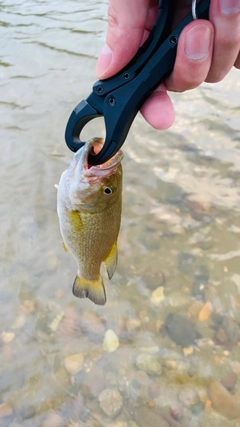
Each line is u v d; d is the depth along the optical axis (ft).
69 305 1.27
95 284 0.80
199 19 0.50
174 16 0.54
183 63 0.53
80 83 2.41
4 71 2.60
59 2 3.75
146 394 1.07
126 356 1.15
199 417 1.02
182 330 1.19
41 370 1.13
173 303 1.26
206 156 1.78
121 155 0.65
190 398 1.05
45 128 2.04
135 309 1.25
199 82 0.55
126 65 0.56
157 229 1.48
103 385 1.09
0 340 1.19
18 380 1.11
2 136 1.98
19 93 2.35
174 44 0.53
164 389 1.07
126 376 1.10
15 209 1.59
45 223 1.53
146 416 1.03
